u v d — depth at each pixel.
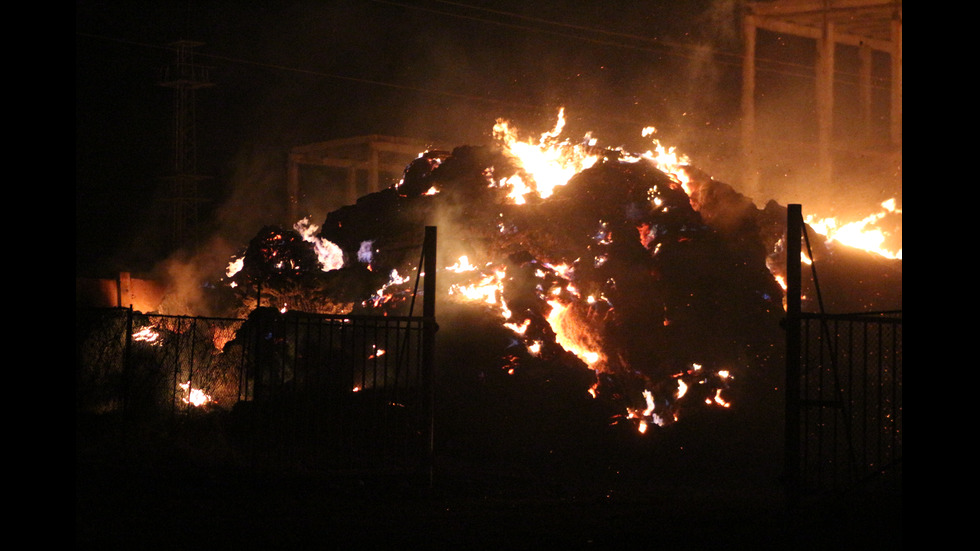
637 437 18.22
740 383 19.59
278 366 18.66
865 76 37.94
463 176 23.11
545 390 18.72
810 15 34.88
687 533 9.95
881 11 33.75
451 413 18.19
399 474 13.19
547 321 20.11
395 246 22.50
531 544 9.38
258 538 9.40
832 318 11.20
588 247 21.02
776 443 18.50
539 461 17.14
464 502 12.37
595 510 11.96
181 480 12.34
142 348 18.55
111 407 16.92
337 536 9.64
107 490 11.45
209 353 19.48
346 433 16.30
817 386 19.25
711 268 20.67
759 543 9.37
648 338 19.84
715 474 17.14
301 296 21.45
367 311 21.17
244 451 14.75
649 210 21.70
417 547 9.18
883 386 18.97
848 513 10.34
